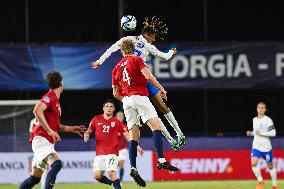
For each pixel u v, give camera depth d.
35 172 33.88
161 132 32.62
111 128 41.81
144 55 33.53
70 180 58.91
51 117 32.81
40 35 78.94
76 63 64.50
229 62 66.06
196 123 82.94
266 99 82.00
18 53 63.88
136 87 32.50
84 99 80.75
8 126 56.88
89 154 59.25
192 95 82.81
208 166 60.84
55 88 33.03
